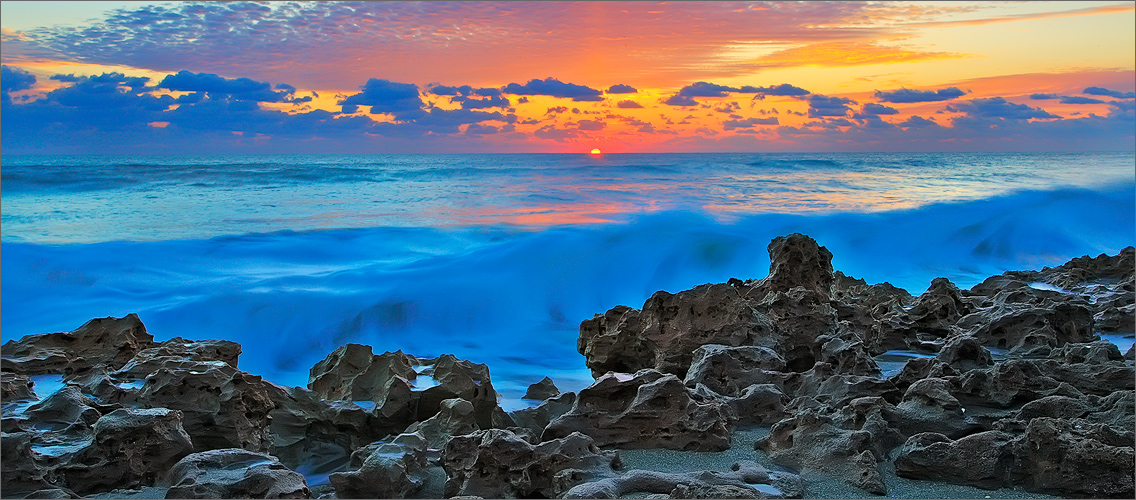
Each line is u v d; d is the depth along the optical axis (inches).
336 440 289.6
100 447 209.8
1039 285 535.5
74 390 249.3
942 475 210.1
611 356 365.4
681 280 884.0
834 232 1072.2
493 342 629.3
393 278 800.3
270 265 891.4
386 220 1192.8
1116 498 195.0
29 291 801.6
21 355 303.6
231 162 2050.9
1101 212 1226.0
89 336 319.9
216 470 201.3
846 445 219.0
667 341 345.7
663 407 246.2
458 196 1541.6
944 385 255.9
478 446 214.7
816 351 351.6
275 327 675.4
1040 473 202.4
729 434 246.8
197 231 1089.4
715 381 296.7
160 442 217.3
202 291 753.6
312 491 231.6
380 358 312.3
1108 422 229.9
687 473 207.9
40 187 1608.0
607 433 243.9
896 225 1114.1
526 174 1980.8
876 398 247.8
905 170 2133.4
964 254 1006.4
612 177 1939.0
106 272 847.7
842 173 2080.5
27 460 201.0
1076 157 2773.1
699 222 1115.3
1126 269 546.6
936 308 421.1
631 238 984.9
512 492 206.7
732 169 2215.8
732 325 337.7
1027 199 1293.1
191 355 298.7
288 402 289.9
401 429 288.2
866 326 396.8
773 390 275.7
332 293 741.9
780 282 397.4
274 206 1382.9
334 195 1557.6
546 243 959.0
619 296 837.2
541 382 357.1
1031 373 263.9
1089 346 305.9
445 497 212.8
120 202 1428.4
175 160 2000.5
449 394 289.1
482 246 966.4
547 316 737.6
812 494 201.9
